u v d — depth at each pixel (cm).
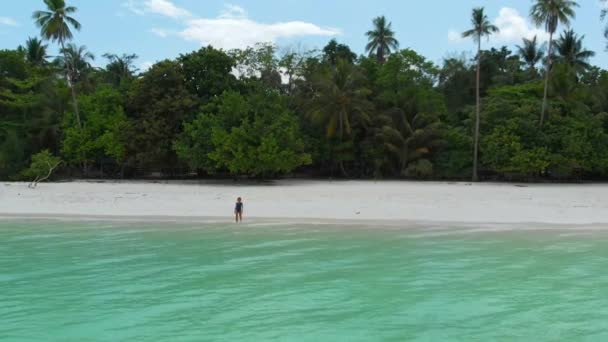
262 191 3775
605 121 5578
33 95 5662
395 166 5831
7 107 5675
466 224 2306
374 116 5862
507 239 1953
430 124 5678
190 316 1077
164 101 4997
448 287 1289
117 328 1008
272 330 994
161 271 1457
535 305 1145
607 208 2791
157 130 4919
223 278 1379
